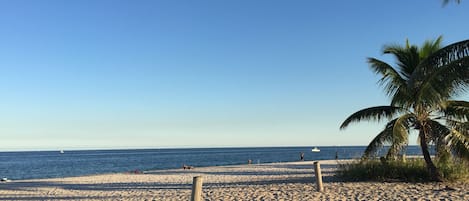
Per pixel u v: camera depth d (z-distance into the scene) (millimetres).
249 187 14992
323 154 105875
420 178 14039
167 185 17797
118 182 20281
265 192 13180
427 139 13242
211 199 12367
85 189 17312
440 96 11625
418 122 13086
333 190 12555
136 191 15742
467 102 12953
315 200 11031
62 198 14500
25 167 61969
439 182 13188
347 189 12617
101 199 13805
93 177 24766
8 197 15297
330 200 10914
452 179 13359
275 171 25266
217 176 22406
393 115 13570
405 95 12828
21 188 18516
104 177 24406
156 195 14133
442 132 12453
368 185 13258
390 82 13086
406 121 12742
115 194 14992
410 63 13453
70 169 54531
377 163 14852
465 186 12344
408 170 14297
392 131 12828
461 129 12547
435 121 12969
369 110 13586
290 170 25594
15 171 51031
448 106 12906
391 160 14648
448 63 10828
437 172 13344
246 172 25531
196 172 27250
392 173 14344
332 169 23750
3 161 93812
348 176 15328
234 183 17266
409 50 13570
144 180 21031
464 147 12055
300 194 12180
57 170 52406
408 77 13508
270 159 77312
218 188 15414
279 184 15430
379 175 14375
